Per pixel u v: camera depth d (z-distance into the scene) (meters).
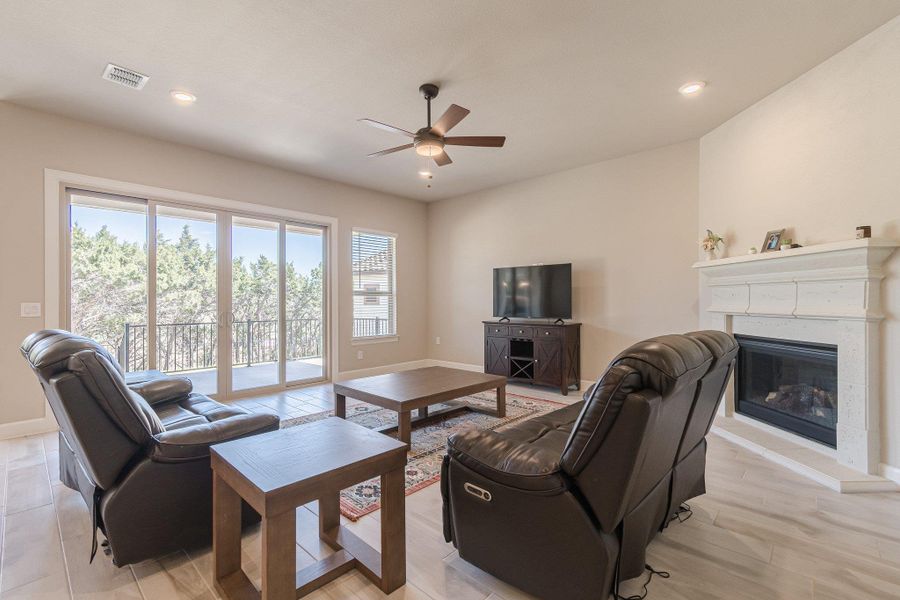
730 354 1.87
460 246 6.45
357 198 5.91
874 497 2.32
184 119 3.67
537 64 2.84
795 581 1.62
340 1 2.22
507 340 5.30
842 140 2.72
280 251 5.13
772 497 2.33
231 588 1.56
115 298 3.95
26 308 3.41
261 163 4.85
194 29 2.45
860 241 2.42
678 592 1.55
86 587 1.61
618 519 1.33
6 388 3.32
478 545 1.63
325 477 1.41
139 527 1.68
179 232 4.32
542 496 1.41
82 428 1.55
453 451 1.68
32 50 2.64
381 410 4.14
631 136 4.11
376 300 6.20
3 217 3.31
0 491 2.40
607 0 2.22
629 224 4.66
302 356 5.38
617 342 4.78
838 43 2.63
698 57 2.77
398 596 1.56
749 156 3.49
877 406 2.50
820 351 2.91
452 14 2.33
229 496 1.62
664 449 1.56
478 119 3.70
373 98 3.31
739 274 3.53
